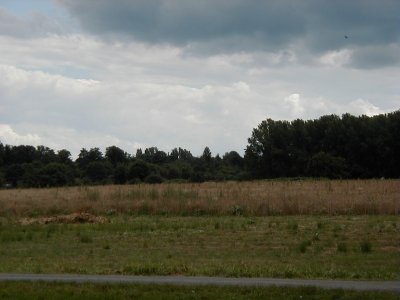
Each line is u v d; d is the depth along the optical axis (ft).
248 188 140.97
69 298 34.73
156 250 60.64
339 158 289.33
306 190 131.44
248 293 35.19
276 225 81.66
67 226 84.64
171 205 102.68
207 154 411.54
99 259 53.36
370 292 34.91
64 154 358.43
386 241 65.67
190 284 38.19
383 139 286.66
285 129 321.32
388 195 114.32
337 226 78.74
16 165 325.83
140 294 35.27
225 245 64.23
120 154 372.38
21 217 101.04
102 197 115.96
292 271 43.39
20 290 36.68
